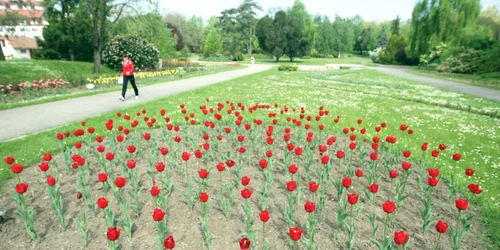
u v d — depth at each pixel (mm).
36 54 43094
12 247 3953
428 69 50250
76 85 21672
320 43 99688
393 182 5898
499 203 5078
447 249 3889
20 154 7191
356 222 4480
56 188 4758
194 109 12695
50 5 37594
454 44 46500
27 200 5125
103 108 13188
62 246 3965
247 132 9164
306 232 4223
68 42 41750
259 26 71312
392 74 38875
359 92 19938
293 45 70312
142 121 10484
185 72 33281
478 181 5965
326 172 5621
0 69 23156
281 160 6953
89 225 4398
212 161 6848
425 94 19500
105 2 29203
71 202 5043
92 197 5176
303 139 8625
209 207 4902
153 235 4164
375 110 13320
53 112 12328
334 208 4875
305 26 95500
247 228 4020
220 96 16641
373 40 126125
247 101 15086
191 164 6668
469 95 19297
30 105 13836
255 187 5559
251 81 26062
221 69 40719
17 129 9672
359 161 6914
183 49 83875
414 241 4059
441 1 47781
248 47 95625
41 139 8352
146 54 35438
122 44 34062
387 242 3654
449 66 41312
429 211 4141
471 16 46562
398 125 10547
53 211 4789
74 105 13867
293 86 22906
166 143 7344
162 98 15469
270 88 21203
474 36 43000
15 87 18094
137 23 32875
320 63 68625
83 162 5160
